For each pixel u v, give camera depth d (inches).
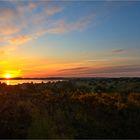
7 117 672.4
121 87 1713.8
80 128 598.5
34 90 1587.1
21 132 553.3
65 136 525.3
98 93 1229.7
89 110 783.7
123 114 732.7
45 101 989.8
